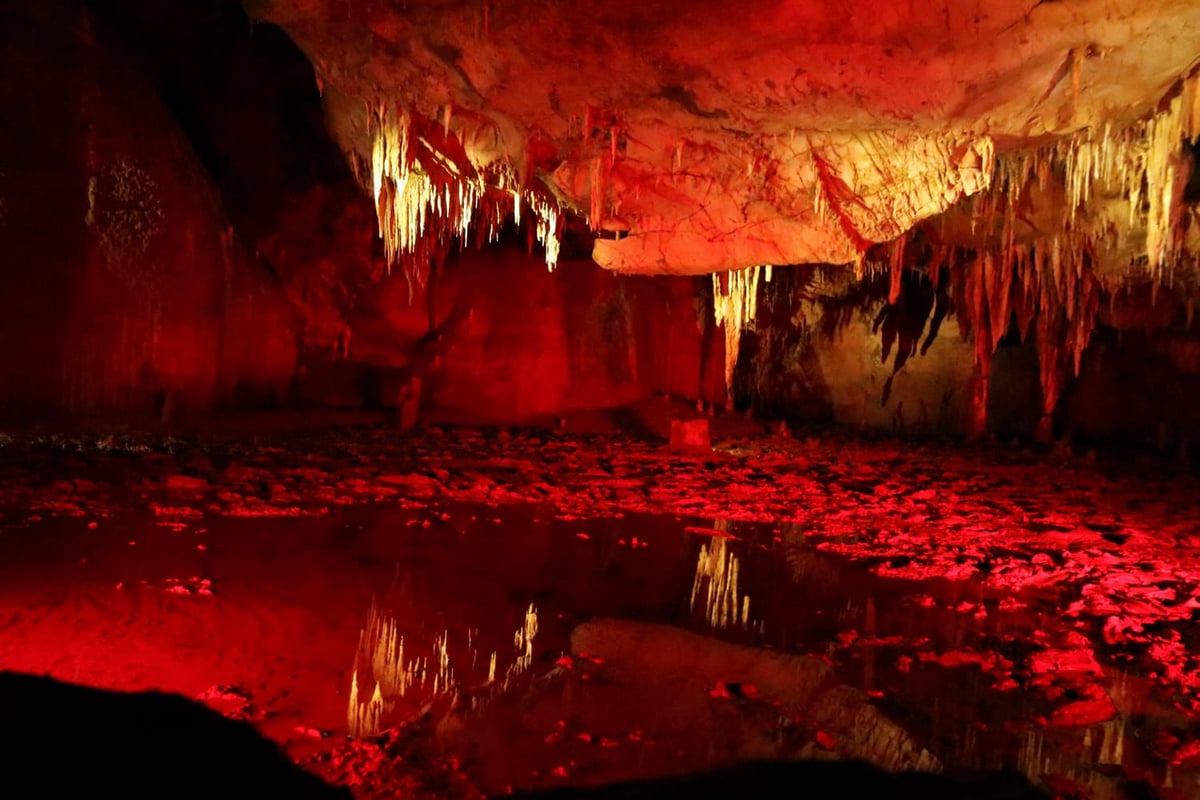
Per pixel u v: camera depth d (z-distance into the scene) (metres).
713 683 4.98
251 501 9.03
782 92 7.58
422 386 17.69
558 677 4.94
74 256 12.39
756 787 3.82
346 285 17.00
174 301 13.34
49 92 12.42
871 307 20.52
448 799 3.57
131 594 5.88
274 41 14.57
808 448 16.86
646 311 19.50
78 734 3.48
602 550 7.98
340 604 6.01
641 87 7.77
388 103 8.84
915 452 16.72
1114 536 9.51
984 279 15.80
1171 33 6.49
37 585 5.94
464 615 5.96
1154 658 5.56
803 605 6.58
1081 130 8.89
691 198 10.05
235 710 4.21
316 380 17.08
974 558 8.27
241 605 5.84
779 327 21.55
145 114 13.59
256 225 15.93
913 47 6.71
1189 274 14.69
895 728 4.47
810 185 9.41
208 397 14.27
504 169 10.25
